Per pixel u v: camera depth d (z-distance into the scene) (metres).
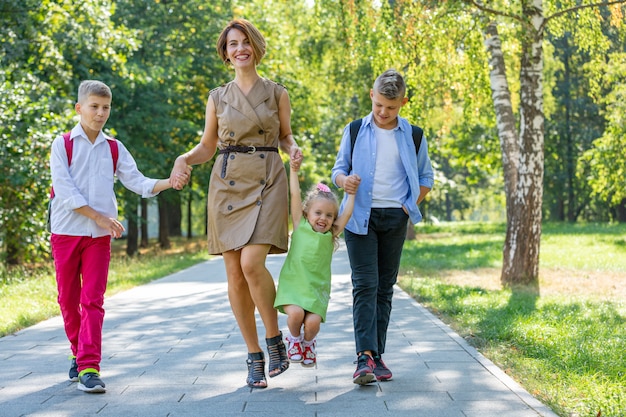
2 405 4.80
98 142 5.57
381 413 4.60
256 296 5.17
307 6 30.72
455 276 15.63
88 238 5.41
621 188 28.48
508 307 9.62
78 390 5.23
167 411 4.65
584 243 26.70
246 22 5.28
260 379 5.32
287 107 5.46
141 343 7.34
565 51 39.97
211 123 5.41
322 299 5.13
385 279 5.60
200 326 8.56
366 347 5.22
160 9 27.08
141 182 5.63
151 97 25.47
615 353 6.43
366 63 26.94
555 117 44.62
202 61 28.11
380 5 14.59
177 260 22.30
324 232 5.21
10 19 16.95
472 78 16.58
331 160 40.34
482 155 36.22
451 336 7.62
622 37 14.52
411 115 16.09
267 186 5.22
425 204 47.00
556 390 5.16
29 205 17.19
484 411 4.63
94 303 5.31
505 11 12.98
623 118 26.19
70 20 18.09
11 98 15.67
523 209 13.70
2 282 13.70
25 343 7.27
